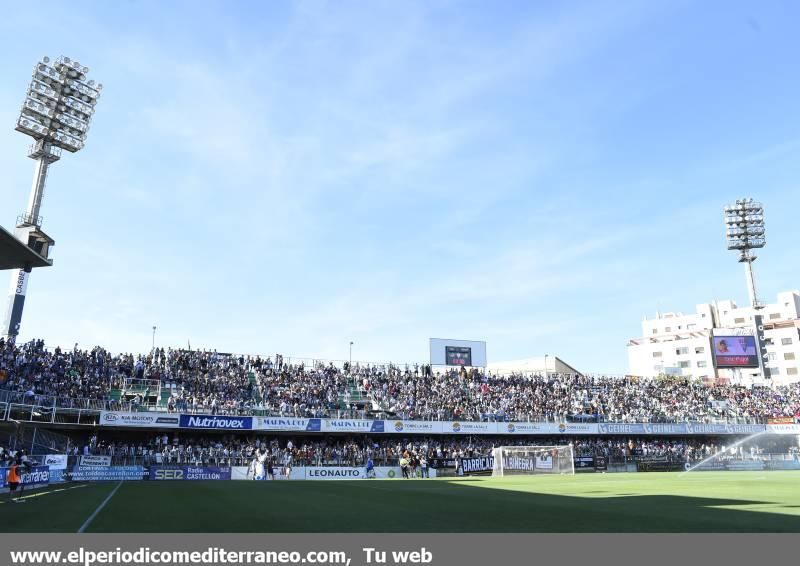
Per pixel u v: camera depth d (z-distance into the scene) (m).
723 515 15.25
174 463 42.66
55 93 61.56
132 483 37.06
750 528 12.76
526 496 23.55
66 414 42.69
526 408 63.53
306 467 46.28
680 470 59.81
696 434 65.69
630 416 65.69
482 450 56.41
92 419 43.81
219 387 53.31
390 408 57.69
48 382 43.81
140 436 48.88
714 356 87.50
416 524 14.30
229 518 15.83
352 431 51.91
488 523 14.30
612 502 19.78
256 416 48.88
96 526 14.01
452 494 25.36
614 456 59.16
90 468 39.06
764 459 62.97
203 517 16.06
